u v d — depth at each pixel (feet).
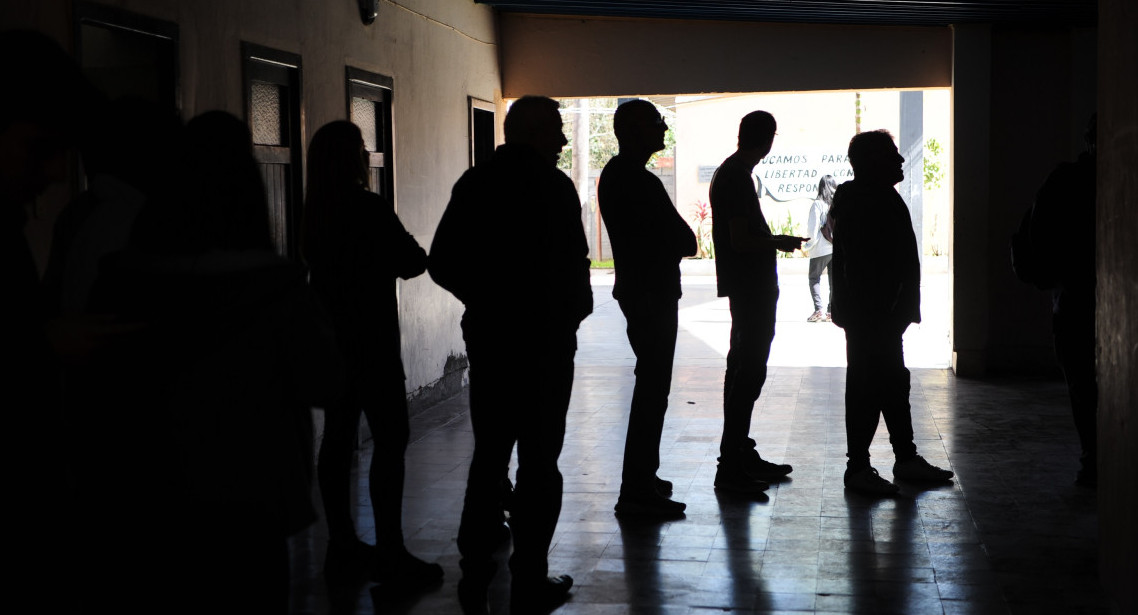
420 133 28.25
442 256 13.56
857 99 73.87
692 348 39.93
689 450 23.24
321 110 22.57
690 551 16.26
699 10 32.30
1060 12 29.76
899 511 18.26
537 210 13.39
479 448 13.73
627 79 35.01
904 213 19.16
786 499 19.12
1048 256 19.07
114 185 8.43
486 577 13.76
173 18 17.06
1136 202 11.16
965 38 32.22
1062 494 19.21
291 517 8.39
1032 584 14.66
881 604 13.98
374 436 14.60
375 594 14.39
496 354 13.48
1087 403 19.42
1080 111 31.78
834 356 37.04
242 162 8.38
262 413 8.25
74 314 7.89
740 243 18.79
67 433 8.12
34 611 7.54
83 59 15.53
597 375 34.37
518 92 35.50
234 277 8.13
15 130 7.36
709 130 77.66
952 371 33.37
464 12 31.63
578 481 20.65
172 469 7.98
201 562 8.06
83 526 8.11
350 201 14.34
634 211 17.19
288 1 21.04
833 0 28.76
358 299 14.30
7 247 7.33
